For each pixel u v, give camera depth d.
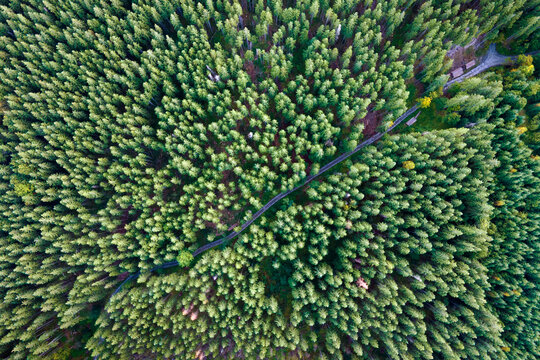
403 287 50.25
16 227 53.59
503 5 54.09
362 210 51.72
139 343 50.75
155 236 51.34
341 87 56.00
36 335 51.72
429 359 48.59
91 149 54.94
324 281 52.00
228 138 54.12
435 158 53.19
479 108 54.03
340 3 54.31
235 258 52.28
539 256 52.97
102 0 55.19
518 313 52.75
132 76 54.41
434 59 54.94
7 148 54.69
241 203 54.72
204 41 54.16
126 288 54.56
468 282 51.31
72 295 51.47
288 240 51.06
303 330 54.47
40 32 56.25
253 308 52.41
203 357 52.59
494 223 55.38
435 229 49.16
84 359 53.97
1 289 51.59
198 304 52.88
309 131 55.56
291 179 52.56
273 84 53.44
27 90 56.41
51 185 55.09
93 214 55.28
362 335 49.97
